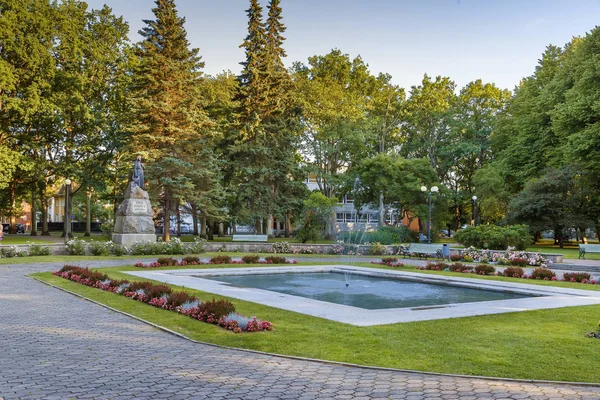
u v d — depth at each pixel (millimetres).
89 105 46188
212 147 44438
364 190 52562
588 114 34062
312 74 54062
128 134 40906
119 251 28219
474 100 62562
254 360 7102
